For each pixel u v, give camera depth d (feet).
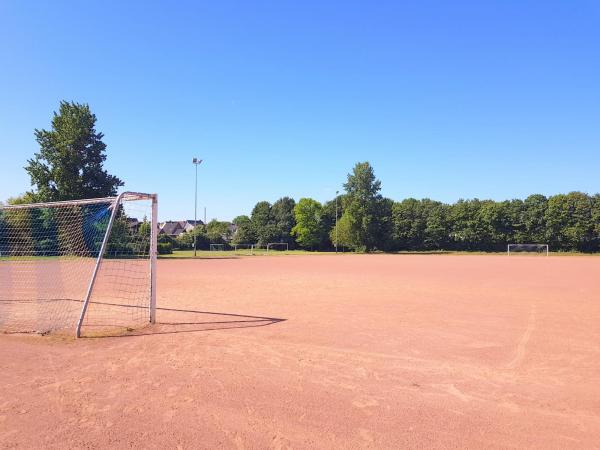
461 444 12.41
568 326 29.19
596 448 12.23
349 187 246.88
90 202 31.73
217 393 16.49
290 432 13.17
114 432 13.17
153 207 31.07
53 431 13.25
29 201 130.93
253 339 25.43
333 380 18.11
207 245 241.35
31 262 68.85
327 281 60.59
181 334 26.81
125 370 19.44
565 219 221.87
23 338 25.95
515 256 182.80
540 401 15.90
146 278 62.54
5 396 16.24
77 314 33.83
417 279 63.93
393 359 21.35
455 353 22.52
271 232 282.97
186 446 12.28
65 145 131.54
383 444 12.39
